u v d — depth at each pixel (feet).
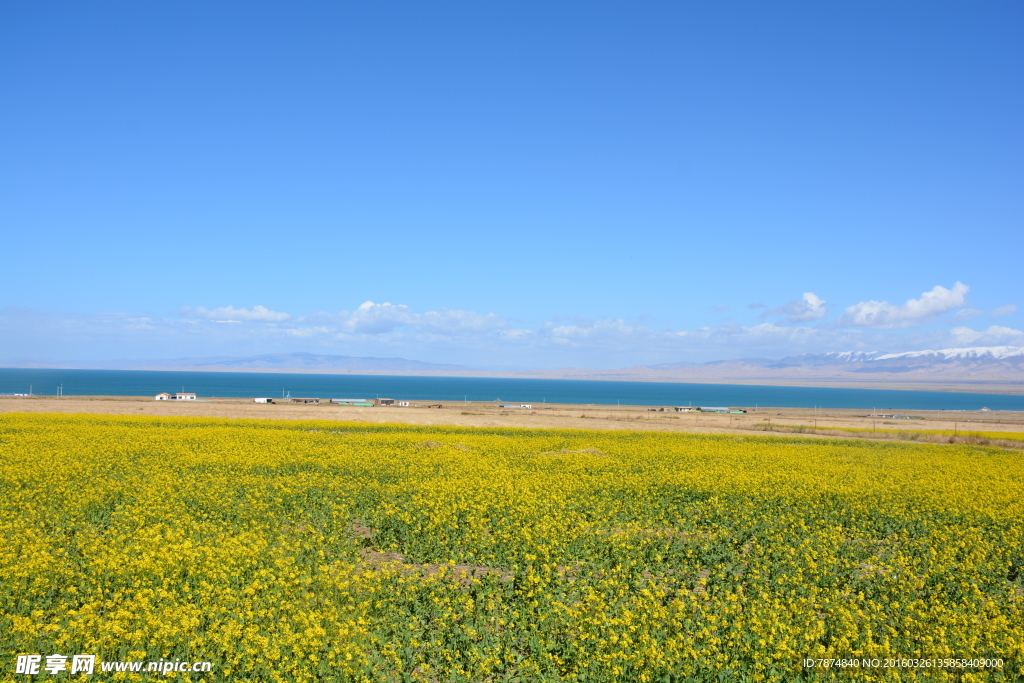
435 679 34.50
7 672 32.14
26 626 36.04
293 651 35.14
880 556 59.11
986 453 169.27
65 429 144.66
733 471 104.73
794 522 69.15
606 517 70.64
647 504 76.79
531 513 70.54
